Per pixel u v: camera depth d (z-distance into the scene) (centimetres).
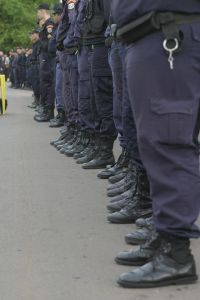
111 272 540
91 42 924
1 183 917
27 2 6141
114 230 662
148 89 473
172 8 466
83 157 1079
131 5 475
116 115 834
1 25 5966
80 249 604
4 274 546
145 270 502
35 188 877
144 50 474
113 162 1011
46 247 613
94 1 909
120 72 790
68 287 512
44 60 1702
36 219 714
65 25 1175
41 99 1822
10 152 1216
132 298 484
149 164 485
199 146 504
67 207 764
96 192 842
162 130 470
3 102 2106
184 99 472
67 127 1224
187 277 500
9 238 645
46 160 1112
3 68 4950
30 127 1650
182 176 477
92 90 976
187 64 468
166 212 482
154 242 542
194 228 491
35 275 541
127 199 704
